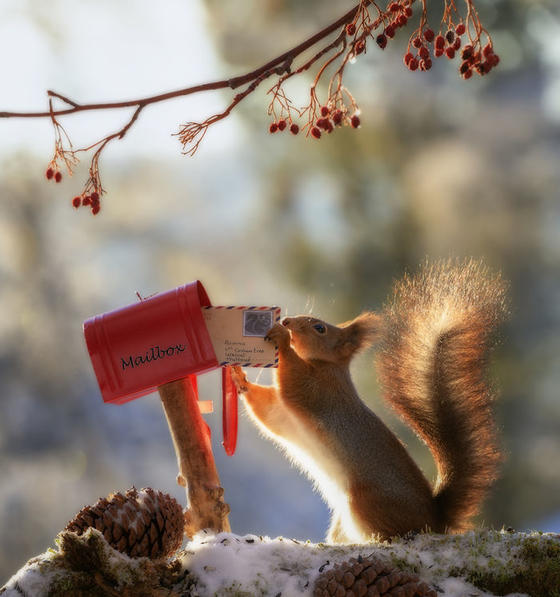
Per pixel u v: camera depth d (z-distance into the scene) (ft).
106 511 11.48
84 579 11.11
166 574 11.42
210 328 12.77
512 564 11.83
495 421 15.83
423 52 11.54
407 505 15.03
